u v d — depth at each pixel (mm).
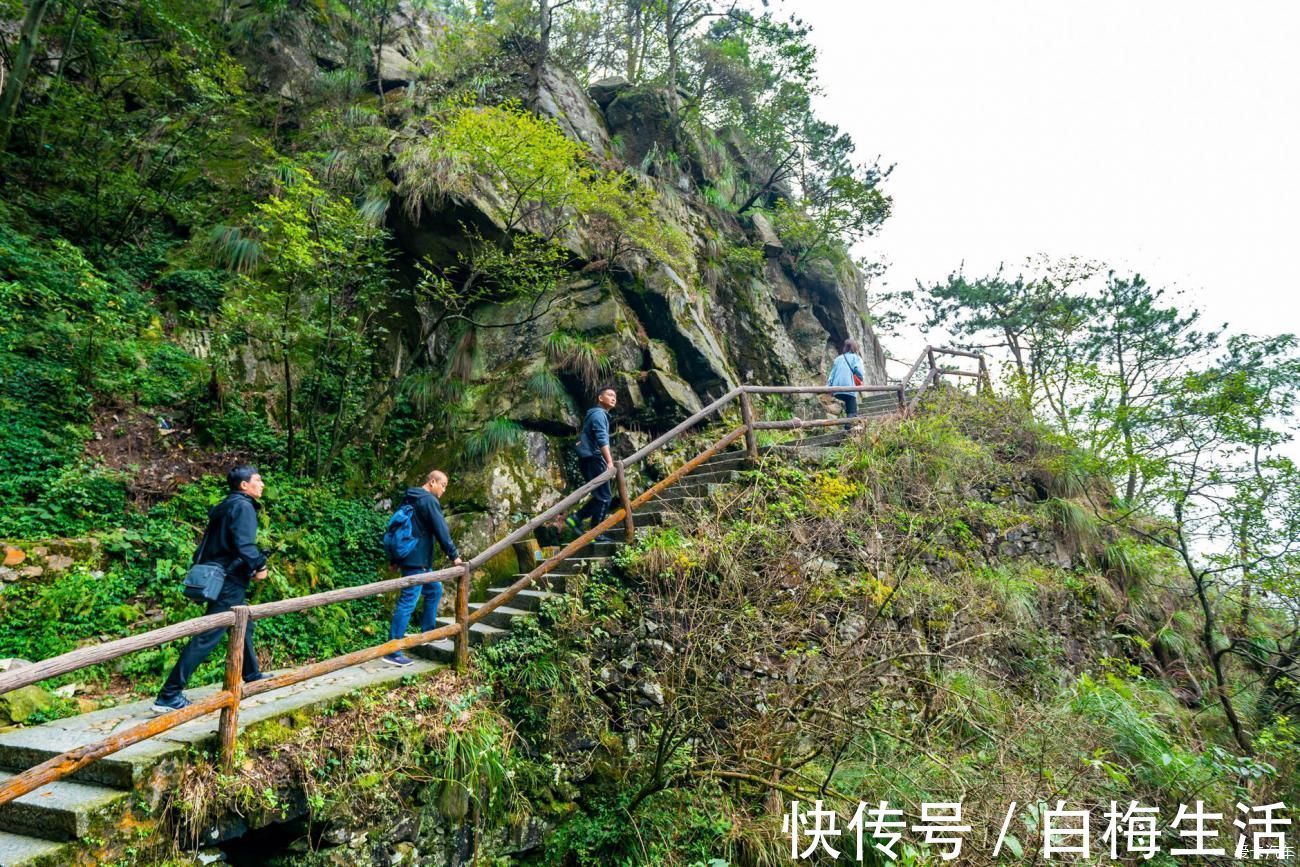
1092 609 8523
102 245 8586
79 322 7152
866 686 5012
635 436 9070
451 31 12570
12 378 6398
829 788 4773
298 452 7848
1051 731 5227
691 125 14430
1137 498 9938
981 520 8133
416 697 4496
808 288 15273
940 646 6352
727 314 12156
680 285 10461
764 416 10422
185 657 3832
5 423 6055
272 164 10094
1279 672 8312
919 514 7141
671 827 4855
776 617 5605
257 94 11539
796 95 15617
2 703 4359
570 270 9914
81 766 2693
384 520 7715
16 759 3473
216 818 3363
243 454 7512
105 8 10453
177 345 8031
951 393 10141
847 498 7000
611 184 9211
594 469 7012
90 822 2932
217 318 8477
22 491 5758
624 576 5918
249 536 4012
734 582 5543
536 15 12875
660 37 15805
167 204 9406
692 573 5773
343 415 8352
